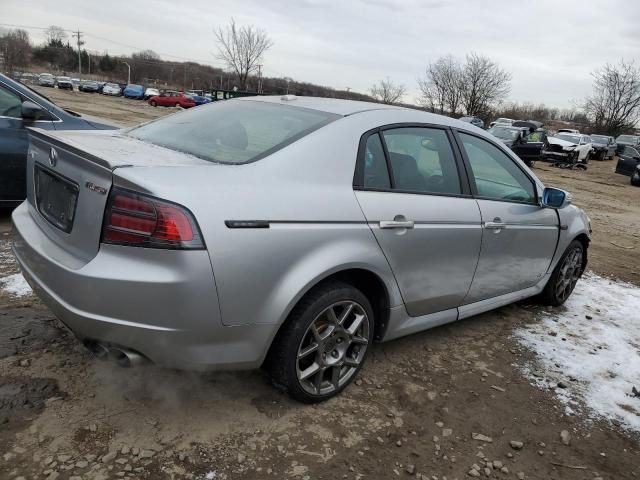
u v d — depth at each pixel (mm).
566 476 2678
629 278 6285
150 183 2236
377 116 3176
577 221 4777
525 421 3070
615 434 3055
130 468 2346
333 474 2471
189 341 2350
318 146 2805
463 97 61875
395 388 3227
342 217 2756
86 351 3168
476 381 3430
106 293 2260
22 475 2240
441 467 2617
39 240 2689
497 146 3992
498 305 4137
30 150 3109
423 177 3330
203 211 2285
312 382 2885
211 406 2809
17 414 2584
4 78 5293
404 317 3301
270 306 2502
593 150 33406
